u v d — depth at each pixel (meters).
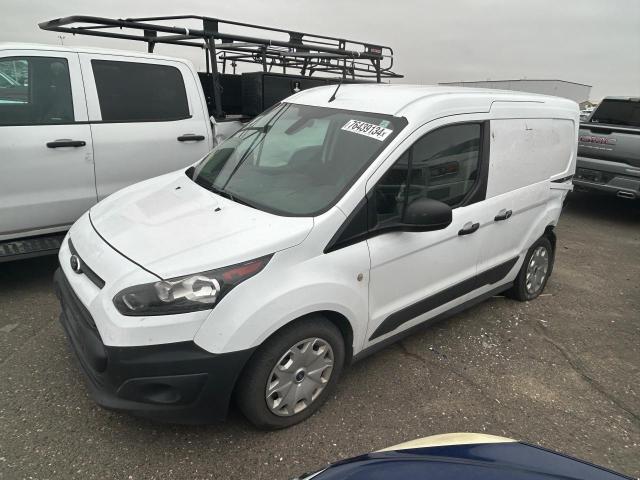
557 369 3.51
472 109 3.33
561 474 1.60
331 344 2.69
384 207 2.81
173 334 2.17
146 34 5.81
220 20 5.31
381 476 1.53
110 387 2.25
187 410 2.29
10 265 4.59
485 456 1.69
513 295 4.48
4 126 3.77
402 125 2.91
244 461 2.45
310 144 3.12
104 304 2.25
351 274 2.64
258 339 2.29
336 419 2.79
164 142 4.66
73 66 4.13
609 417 3.04
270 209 2.68
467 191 3.40
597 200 9.59
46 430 2.56
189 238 2.45
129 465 2.38
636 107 8.64
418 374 3.29
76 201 4.18
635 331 4.18
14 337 3.37
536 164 3.98
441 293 3.32
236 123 5.32
